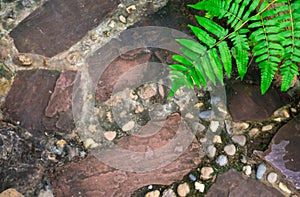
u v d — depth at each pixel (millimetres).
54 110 1693
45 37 1762
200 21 1619
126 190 1637
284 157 1683
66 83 1726
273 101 1755
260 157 1687
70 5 1807
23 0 1791
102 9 1819
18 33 1756
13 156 1627
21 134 1655
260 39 1615
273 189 1653
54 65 1739
